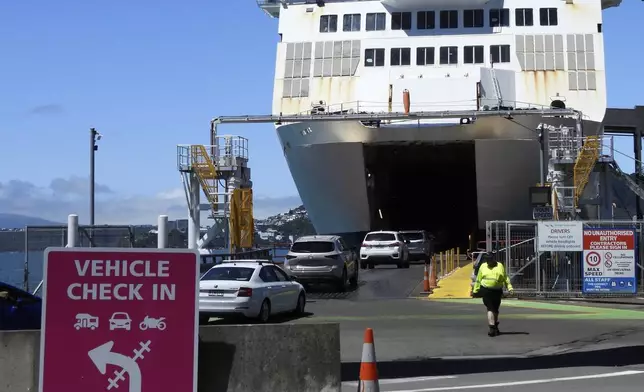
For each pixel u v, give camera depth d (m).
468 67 42.78
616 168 34.09
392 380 10.95
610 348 13.75
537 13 44.00
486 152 41.06
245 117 36.56
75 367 6.90
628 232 22.66
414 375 11.34
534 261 23.45
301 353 8.17
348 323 17.89
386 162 46.09
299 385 8.13
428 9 44.56
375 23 44.78
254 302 17.14
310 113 41.09
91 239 19.91
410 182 52.41
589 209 36.22
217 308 16.94
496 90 41.12
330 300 23.89
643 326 16.89
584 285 22.72
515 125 39.53
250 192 33.56
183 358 7.01
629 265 22.61
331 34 44.91
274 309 18.16
